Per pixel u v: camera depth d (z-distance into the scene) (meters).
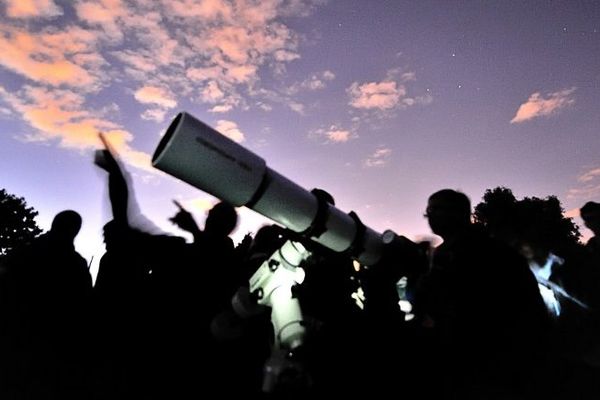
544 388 1.64
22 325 2.67
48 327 2.72
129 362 2.57
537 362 1.66
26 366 2.56
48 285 2.79
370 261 1.93
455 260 1.90
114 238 2.56
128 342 2.61
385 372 2.16
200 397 2.36
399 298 2.22
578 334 2.58
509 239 3.17
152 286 2.58
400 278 2.11
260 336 2.26
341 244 1.79
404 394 2.10
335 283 2.10
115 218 2.43
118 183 2.40
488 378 1.71
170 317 2.44
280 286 1.64
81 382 2.52
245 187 1.48
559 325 2.62
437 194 2.05
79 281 2.93
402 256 1.95
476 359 1.73
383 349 2.19
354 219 1.87
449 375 1.85
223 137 1.42
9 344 2.60
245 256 2.43
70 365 2.60
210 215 2.49
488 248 1.83
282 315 1.58
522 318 1.67
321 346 1.99
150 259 2.58
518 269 1.74
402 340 2.18
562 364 1.71
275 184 1.55
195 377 2.39
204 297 2.41
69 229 2.95
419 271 2.04
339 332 2.13
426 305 2.10
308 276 2.04
